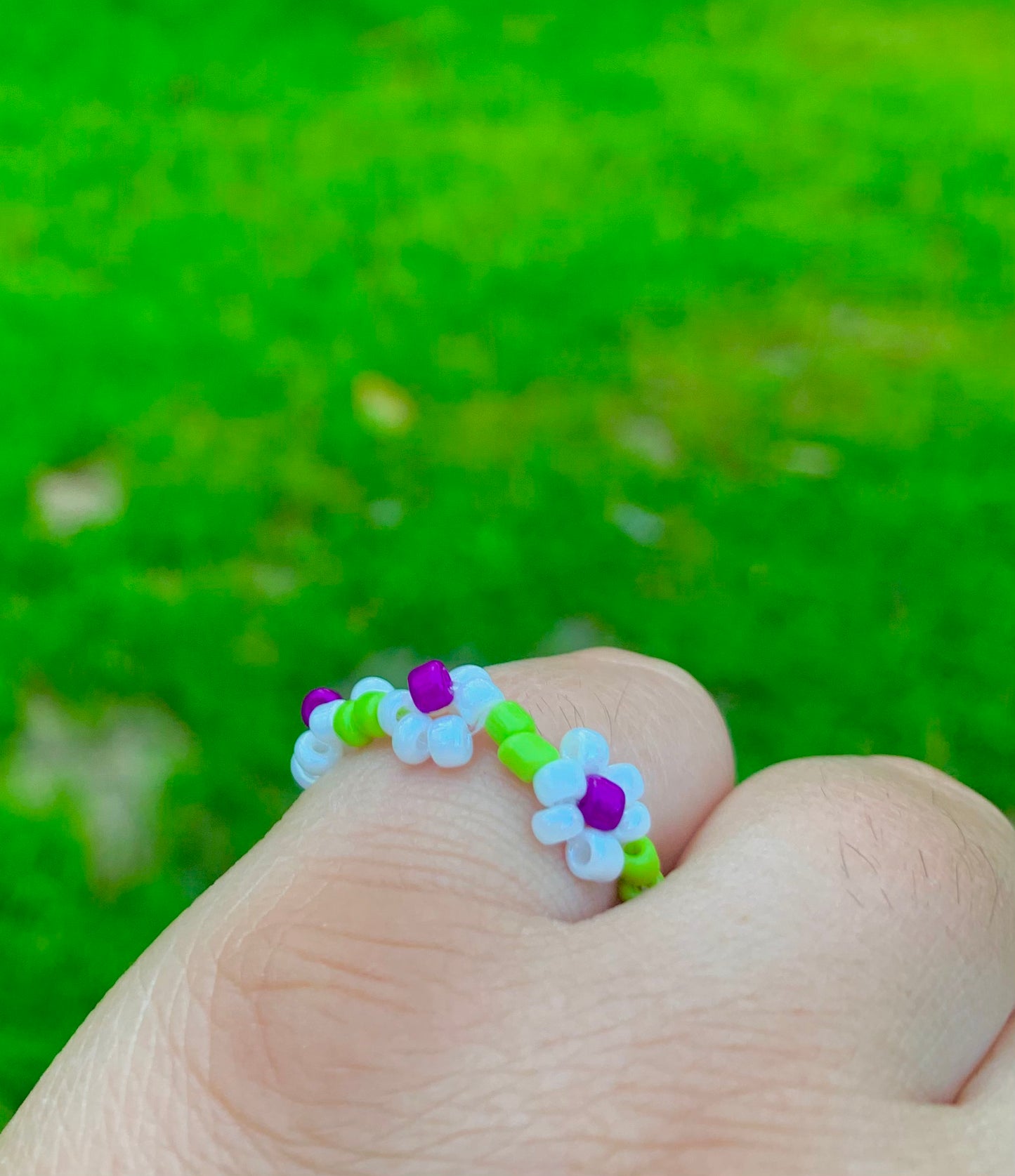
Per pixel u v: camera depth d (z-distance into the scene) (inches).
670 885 2.7
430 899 2.7
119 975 5.8
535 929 2.7
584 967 2.6
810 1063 2.5
